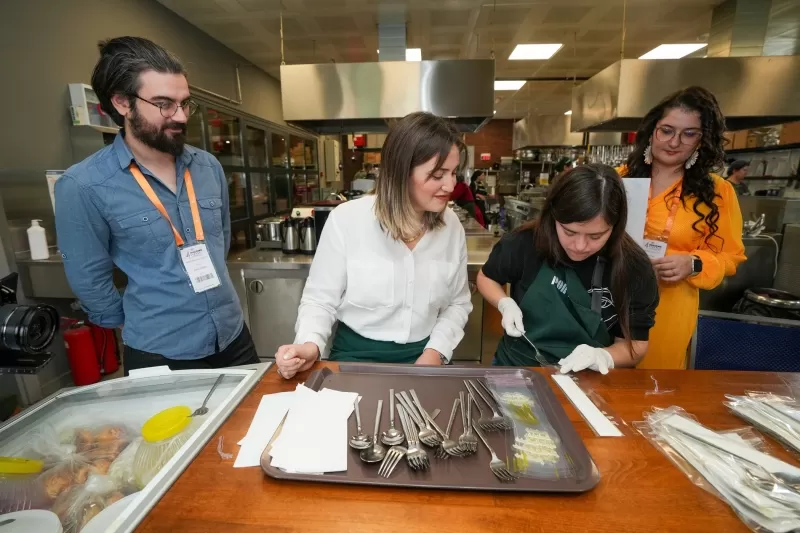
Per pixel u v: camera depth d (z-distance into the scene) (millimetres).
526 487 593
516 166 8734
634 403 827
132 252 1192
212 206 1334
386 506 567
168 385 892
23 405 2283
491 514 556
